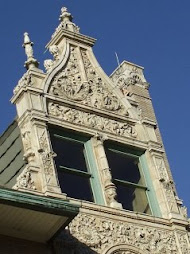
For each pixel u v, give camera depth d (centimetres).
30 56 2081
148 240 1897
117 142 2083
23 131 1925
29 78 2002
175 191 2144
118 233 1845
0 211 1571
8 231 1641
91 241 1773
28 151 1867
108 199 1919
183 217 2028
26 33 2145
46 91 2016
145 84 2472
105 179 1953
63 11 2317
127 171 2072
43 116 1942
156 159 2128
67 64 2164
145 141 2153
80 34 2280
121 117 2155
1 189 1551
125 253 1825
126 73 2448
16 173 1947
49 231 1670
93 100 2125
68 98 2058
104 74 2234
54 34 2259
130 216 1903
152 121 2227
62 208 1612
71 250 1720
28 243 1662
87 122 2050
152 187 2075
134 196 2025
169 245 1933
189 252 1955
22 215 1600
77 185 1914
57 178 1845
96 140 2033
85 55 2259
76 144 2008
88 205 1838
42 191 1780
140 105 2362
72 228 1767
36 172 1816
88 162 1988
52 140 1950
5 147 2052
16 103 1998
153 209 2028
